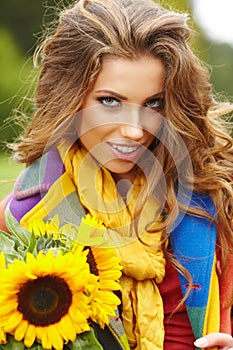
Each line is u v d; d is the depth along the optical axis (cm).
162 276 315
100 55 300
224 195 331
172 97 308
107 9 310
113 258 292
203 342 308
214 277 321
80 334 278
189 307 316
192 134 321
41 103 325
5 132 866
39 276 269
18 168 439
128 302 309
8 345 272
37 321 270
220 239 326
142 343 307
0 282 267
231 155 345
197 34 385
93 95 303
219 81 1706
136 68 299
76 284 271
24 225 311
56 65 317
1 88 1436
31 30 1692
